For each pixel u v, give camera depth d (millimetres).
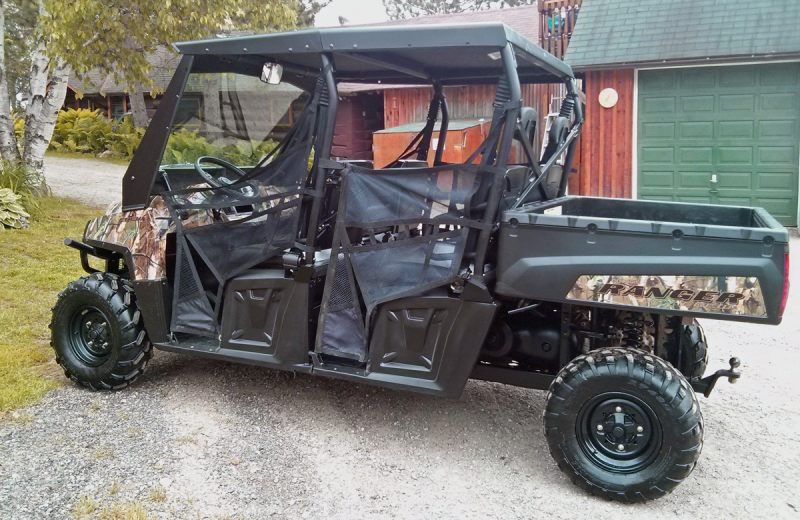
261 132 3932
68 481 3051
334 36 3213
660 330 3395
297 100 3885
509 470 3254
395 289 3264
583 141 10672
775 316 2703
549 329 3426
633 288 2859
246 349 3678
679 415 2820
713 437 3635
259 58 3613
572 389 2971
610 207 4258
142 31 8594
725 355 4898
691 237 2785
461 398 4074
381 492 3027
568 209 4121
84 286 4027
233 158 4035
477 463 3314
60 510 2822
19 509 2820
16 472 3115
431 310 3229
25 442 3410
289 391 4137
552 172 4027
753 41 9461
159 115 3691
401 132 10367
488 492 3047
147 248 3889
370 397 4062
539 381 3352
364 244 3430
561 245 2955
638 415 2918
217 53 3496
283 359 3574
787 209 9844
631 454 2951
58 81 9797
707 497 3037
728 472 3266
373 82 4680
